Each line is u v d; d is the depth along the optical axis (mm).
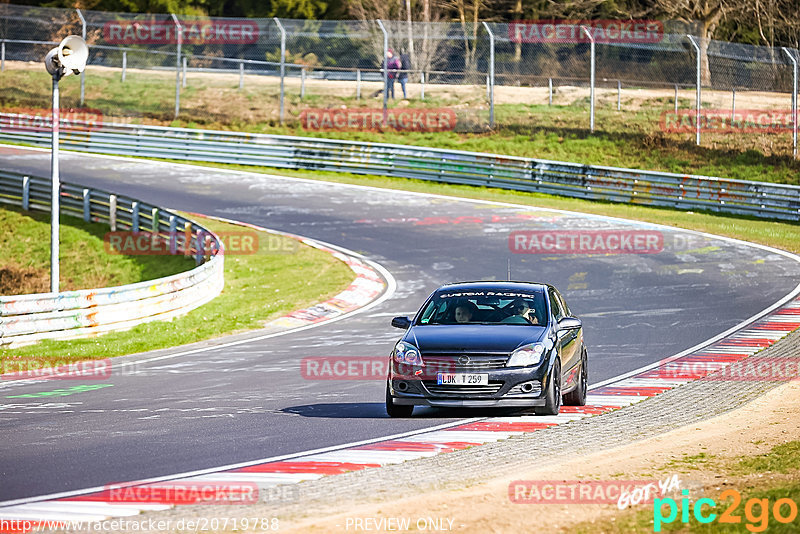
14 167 118500
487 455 27219
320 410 35469
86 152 131125
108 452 28422
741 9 171875
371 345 52625
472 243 85312
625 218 95688
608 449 27812
